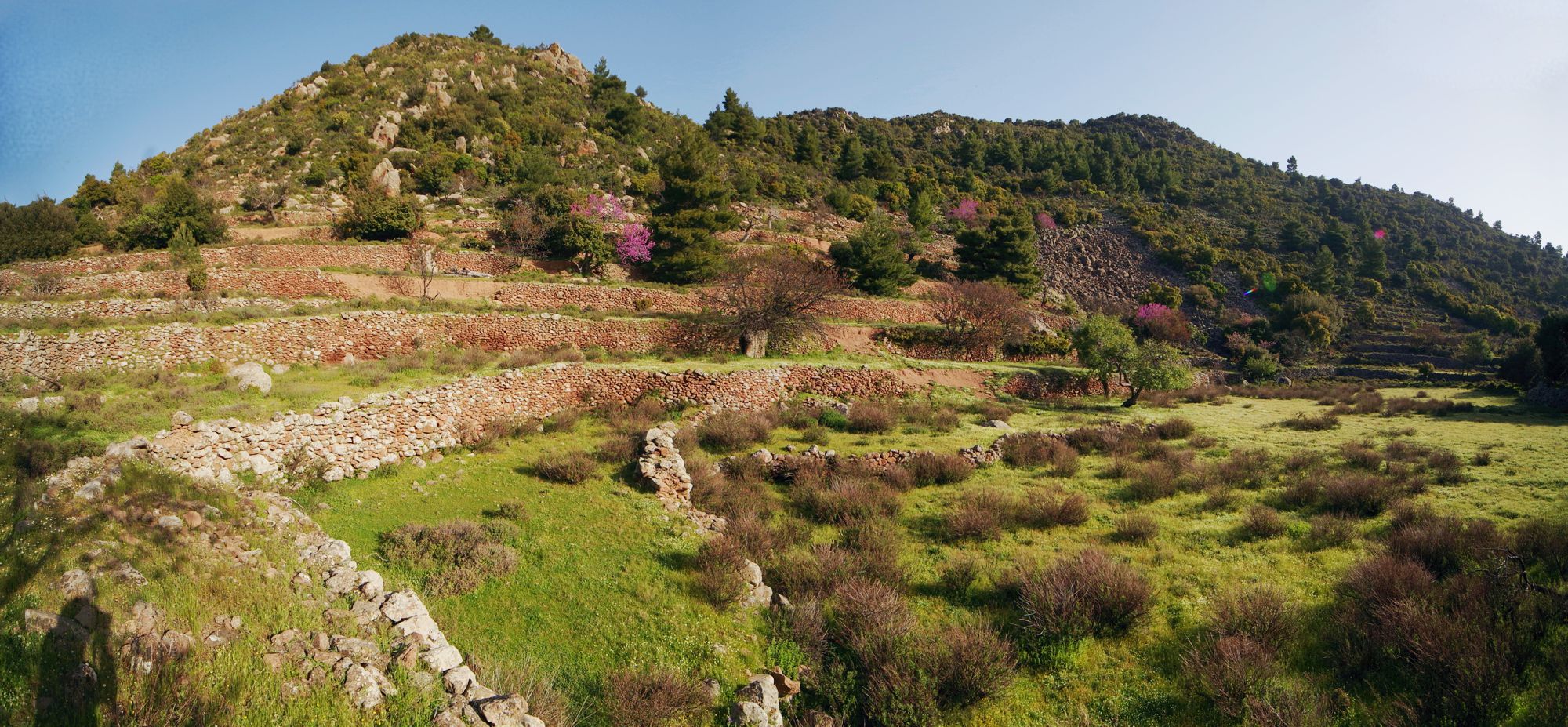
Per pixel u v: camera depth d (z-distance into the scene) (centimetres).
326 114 6675
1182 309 6956
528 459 1634
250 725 531
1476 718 651
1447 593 861
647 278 4350
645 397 2417
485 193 5503
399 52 9050
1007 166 11712
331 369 2253
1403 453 1838
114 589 639
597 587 954
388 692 608
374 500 1261
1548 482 1455
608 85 9444
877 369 2994
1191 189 11825
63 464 939
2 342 1769
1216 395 3709
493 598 901
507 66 9162
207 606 665
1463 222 12262
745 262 3822
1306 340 6066
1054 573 990
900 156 11356
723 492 1501
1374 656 782
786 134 10494
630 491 1392
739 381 2570
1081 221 9425
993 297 4200
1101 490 1591
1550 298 8412
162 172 5647
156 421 1336
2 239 3375
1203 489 1573
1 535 681
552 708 662
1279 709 695
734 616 915
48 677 509
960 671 779
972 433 2245
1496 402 3500
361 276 3319
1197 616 933
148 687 527
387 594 788
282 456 1298
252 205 4541
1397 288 8006
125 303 2369
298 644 645
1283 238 9069
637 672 747
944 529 1315
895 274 4766
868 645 827
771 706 730
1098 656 861
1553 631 765
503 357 2691
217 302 2573
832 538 1291
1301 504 1426
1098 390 3509
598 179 6369
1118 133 16188
